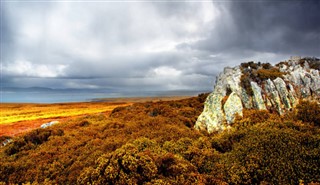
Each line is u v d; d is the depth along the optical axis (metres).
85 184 11.08
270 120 17.31
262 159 11.05
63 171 14.05
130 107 36.50
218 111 20.59
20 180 13.63
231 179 10.40
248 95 21.17
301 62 25.55
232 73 24.78
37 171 14.38
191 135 18.50
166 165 11.64
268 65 26.78
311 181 9.04
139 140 16.30
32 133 21.67
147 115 28.62
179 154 13.59
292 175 9.62
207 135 19.23
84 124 27.55
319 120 16.41
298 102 19.44
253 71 24.16
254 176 10.21
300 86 20.95
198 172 11.51
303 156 10.70
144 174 10.73
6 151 19.27
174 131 19.73
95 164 12.44
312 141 12.19
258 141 13.03
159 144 16.30
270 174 10.01
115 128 22.92
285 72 23.66
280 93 20.42
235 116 19.27
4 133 35.25
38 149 18.67
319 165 9.96
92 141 18.80
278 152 11.48
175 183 10.23
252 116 18.61
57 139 20.42
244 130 15.87
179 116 26.16
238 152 12.57
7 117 58.16
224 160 12.25
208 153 13.39
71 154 16.66
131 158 11.06
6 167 14.89
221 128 19.19
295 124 15.86
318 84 20.47
